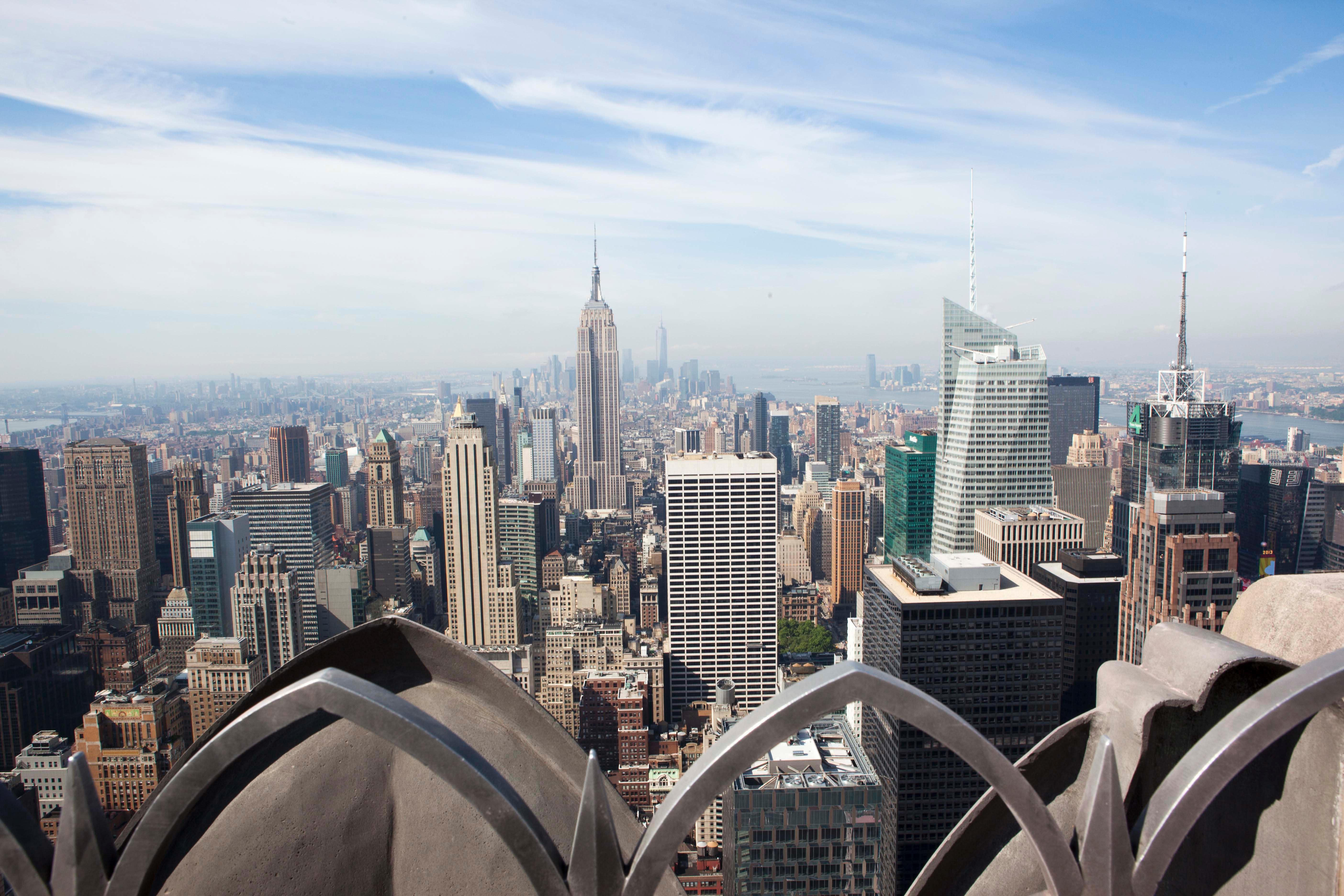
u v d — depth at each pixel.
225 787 4.91
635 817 5.05
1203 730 5.04
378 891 5.07
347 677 3.98
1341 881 4.57
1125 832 4.18
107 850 4.22
